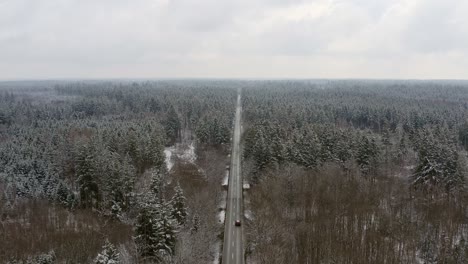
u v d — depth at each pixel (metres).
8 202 86.88
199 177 100.75
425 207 77.62
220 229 73.19
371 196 82.25
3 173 101.12
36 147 122.50
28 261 59.81
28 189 94.94
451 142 113.06
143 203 54.31
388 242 64.19
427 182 85.06
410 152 111.56
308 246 60.28
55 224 77.38
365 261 57.91
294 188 82.56
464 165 86.94
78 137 124.62
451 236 63.88
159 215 53.06
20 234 72.12
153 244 51.22
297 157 95.44
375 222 71.69
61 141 121.25
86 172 85.00
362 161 95.31
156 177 75.81
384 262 59.53
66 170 106.56
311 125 132.25
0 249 65.44
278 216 71.44
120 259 50.78
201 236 60.19
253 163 96.38
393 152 110.06
